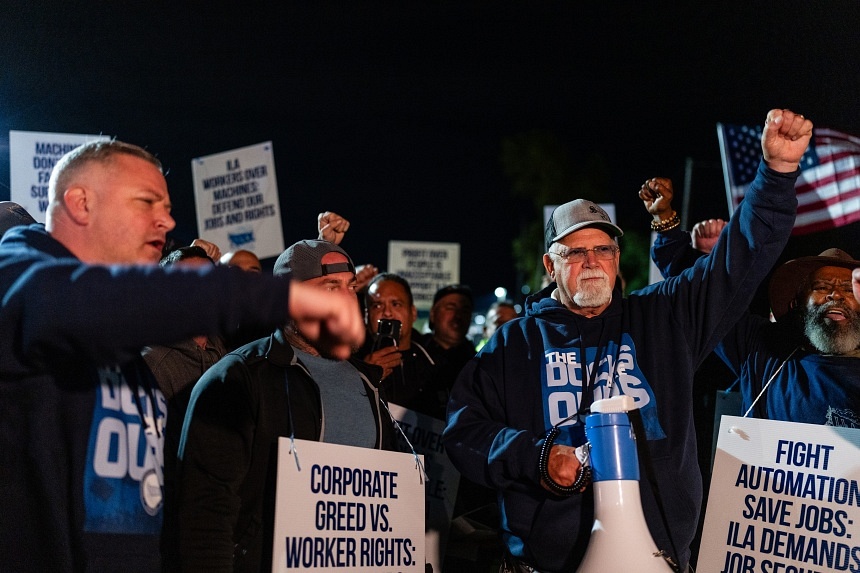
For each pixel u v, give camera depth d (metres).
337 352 2.26
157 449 2.72
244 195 8.19
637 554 2.64
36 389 2.41
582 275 3.51
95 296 1.90
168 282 1.89
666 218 4.76
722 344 4.42
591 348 3.51
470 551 4.85
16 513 2.40
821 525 3.21
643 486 3.23
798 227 6.77
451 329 6.66
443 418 5.46
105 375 2.57
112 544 2.48
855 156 6.68
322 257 3.50
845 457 3.21
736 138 7.23
